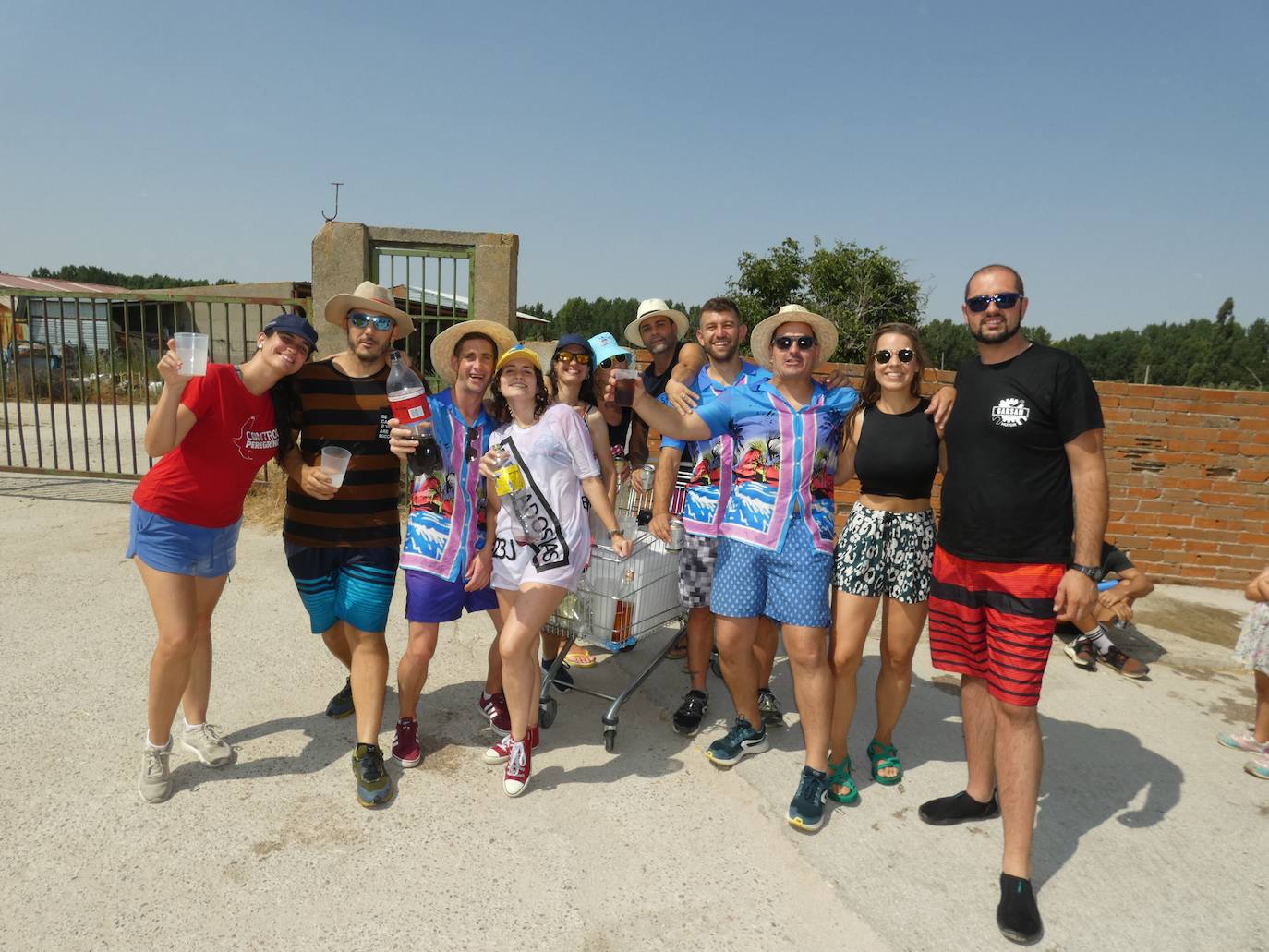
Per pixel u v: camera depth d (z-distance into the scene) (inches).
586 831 122.5
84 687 159.5
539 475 124.8
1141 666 196.4
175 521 117.3
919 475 127.1
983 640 121.0
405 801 128.0
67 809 120.1
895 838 124.5
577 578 129.8
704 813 128.9
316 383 131.2
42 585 216.7
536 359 127.2
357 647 130.0
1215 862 121.4
